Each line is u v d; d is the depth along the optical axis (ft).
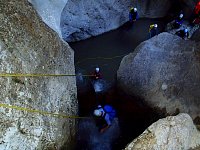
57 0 17.35
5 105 9.93
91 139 17.99
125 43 26.84
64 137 14.33
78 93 21.21
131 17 27.32
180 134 12.84
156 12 29.07
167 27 28.14
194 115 16.85
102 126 18.15
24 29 12.40
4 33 10.99
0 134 9.52
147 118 18.31
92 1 23.59
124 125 18.74
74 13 23.12
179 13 28.78
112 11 25.89
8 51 10.82
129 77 18.99
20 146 10.54
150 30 26.84
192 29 27.76
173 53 19.20
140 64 19.08
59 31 17.44
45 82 13.06
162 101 17.69
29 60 12.07
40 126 11.89
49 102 13.17
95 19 25.04
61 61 15.40
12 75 10.57
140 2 27.68
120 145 17.94
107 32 27.17
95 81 22.57
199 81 17.81
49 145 12.58
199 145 13.61
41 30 13.87
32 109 11.53
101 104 20.26
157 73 18.47
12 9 12.18
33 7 14.37
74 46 25.95
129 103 19.13
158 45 19.86
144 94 18.26
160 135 12.25
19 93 10.90
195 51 19.08
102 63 24.97
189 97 17.31
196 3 27.71
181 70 18.34
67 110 15.28
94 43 26.45
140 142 11.87
